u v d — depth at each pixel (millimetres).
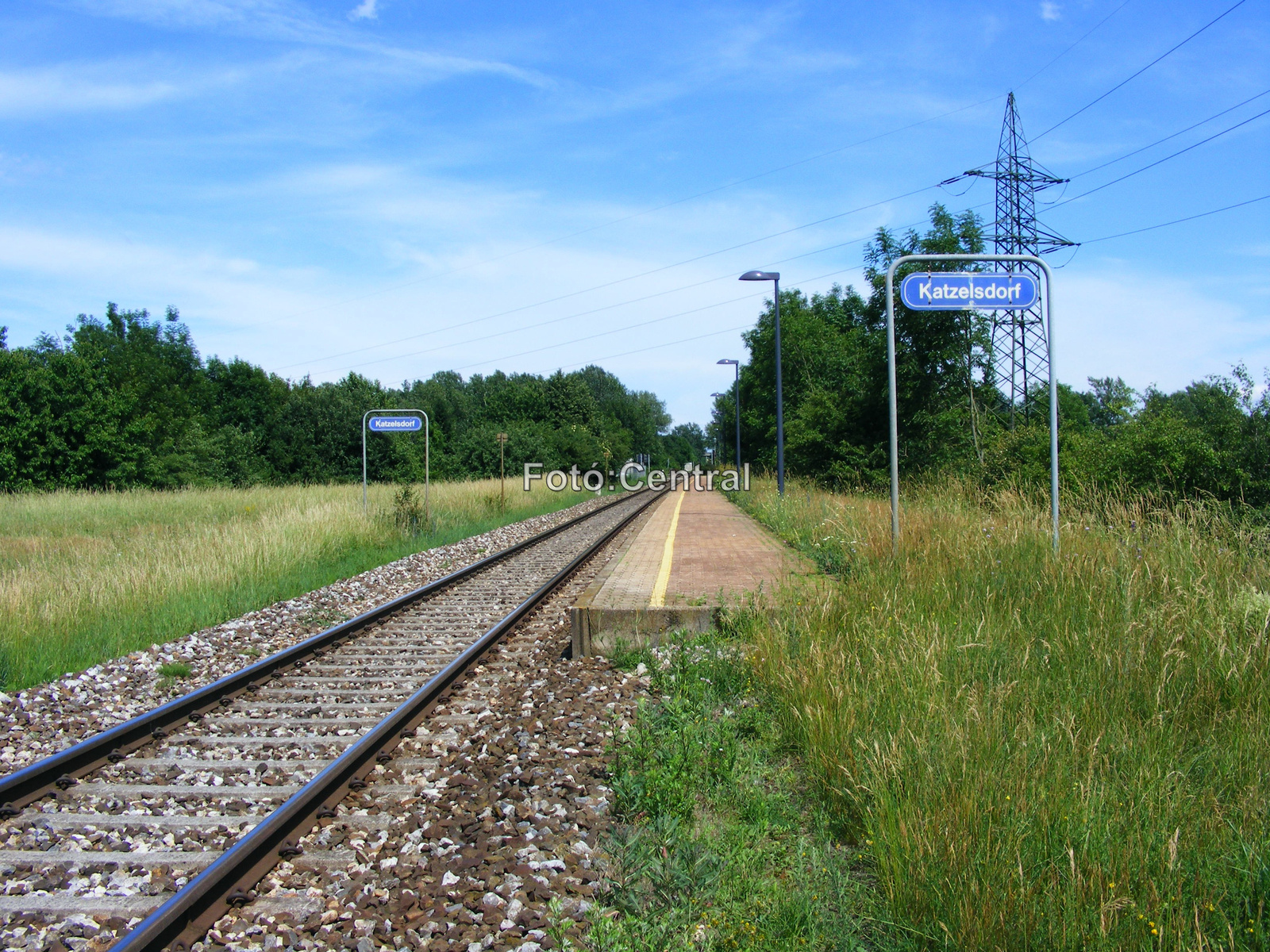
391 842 4445
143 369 64625
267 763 5812
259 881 4055
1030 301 10344
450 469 53375
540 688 7395
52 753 6273
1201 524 8680
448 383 121875
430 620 10789
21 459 34750
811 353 47719
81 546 16797
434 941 3492
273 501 26719
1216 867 3545
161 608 11250
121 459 37562
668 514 25359
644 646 8555
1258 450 13945
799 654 6469
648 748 5180
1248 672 5434
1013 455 18344
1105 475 14445
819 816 4480
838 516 12773
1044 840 3680
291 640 10125
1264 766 4414
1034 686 5465
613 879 3895
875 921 3490
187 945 3498
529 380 129250
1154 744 4668
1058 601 6973
